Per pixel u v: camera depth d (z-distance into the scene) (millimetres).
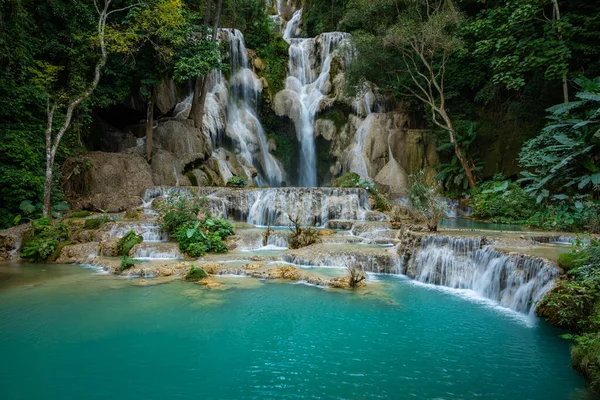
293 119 25828
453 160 21375
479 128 21969
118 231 12812
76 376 5113
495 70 17984
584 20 15914
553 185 15227
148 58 18844
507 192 16984
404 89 24188
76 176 16859
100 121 21828
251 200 16531
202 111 21672
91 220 13242
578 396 4648
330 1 33281
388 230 13016
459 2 23375
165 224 12883
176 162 19594
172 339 6227
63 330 6531
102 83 18469
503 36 17562
